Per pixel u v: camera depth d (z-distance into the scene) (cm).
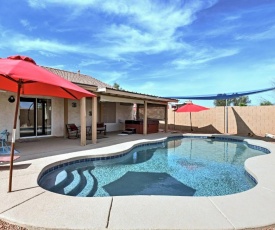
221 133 2314
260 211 464
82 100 1286
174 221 418
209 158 1238
